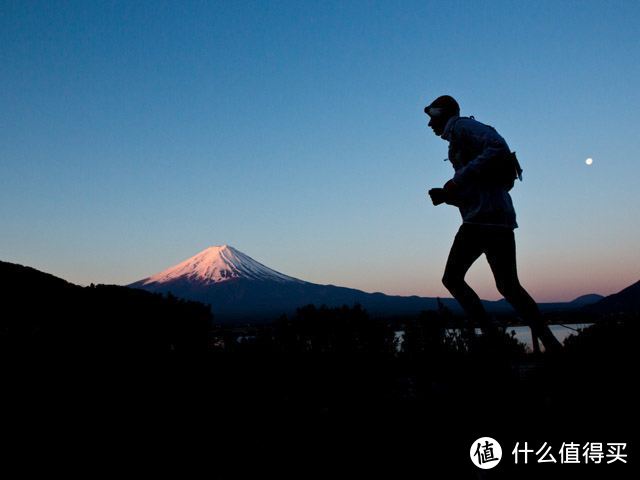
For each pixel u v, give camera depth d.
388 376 7.05
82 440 5.00
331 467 3.98
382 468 3.76
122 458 4.62
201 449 4.78
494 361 4.38
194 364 7.94
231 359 8.12
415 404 5.13
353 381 7.00
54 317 10.00
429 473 3.54
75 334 8.90
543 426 3.67
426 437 4.09
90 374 7.11
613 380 3.83
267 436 5.07
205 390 6.89
